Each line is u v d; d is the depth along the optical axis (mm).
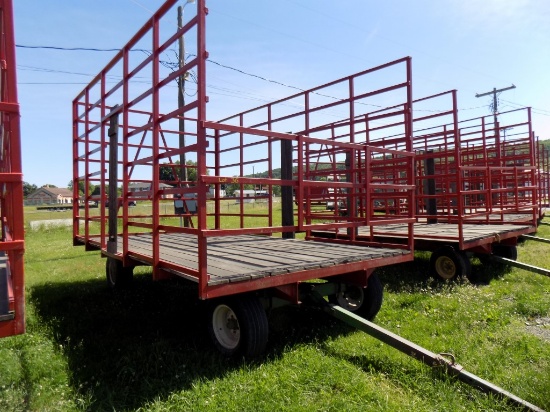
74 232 6930
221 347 3730
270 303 3912
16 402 2801
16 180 2236
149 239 6641
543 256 8688
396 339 3449
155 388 3074
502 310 4914
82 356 3629
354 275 4422
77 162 6891
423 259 8305
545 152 17000
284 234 6840
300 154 3887
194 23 3189
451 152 7848
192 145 3201
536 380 3074
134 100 4266
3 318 2217
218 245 5656
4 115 2662
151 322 4617
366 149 4570
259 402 2850
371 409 2766
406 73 5652
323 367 3379
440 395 2941
